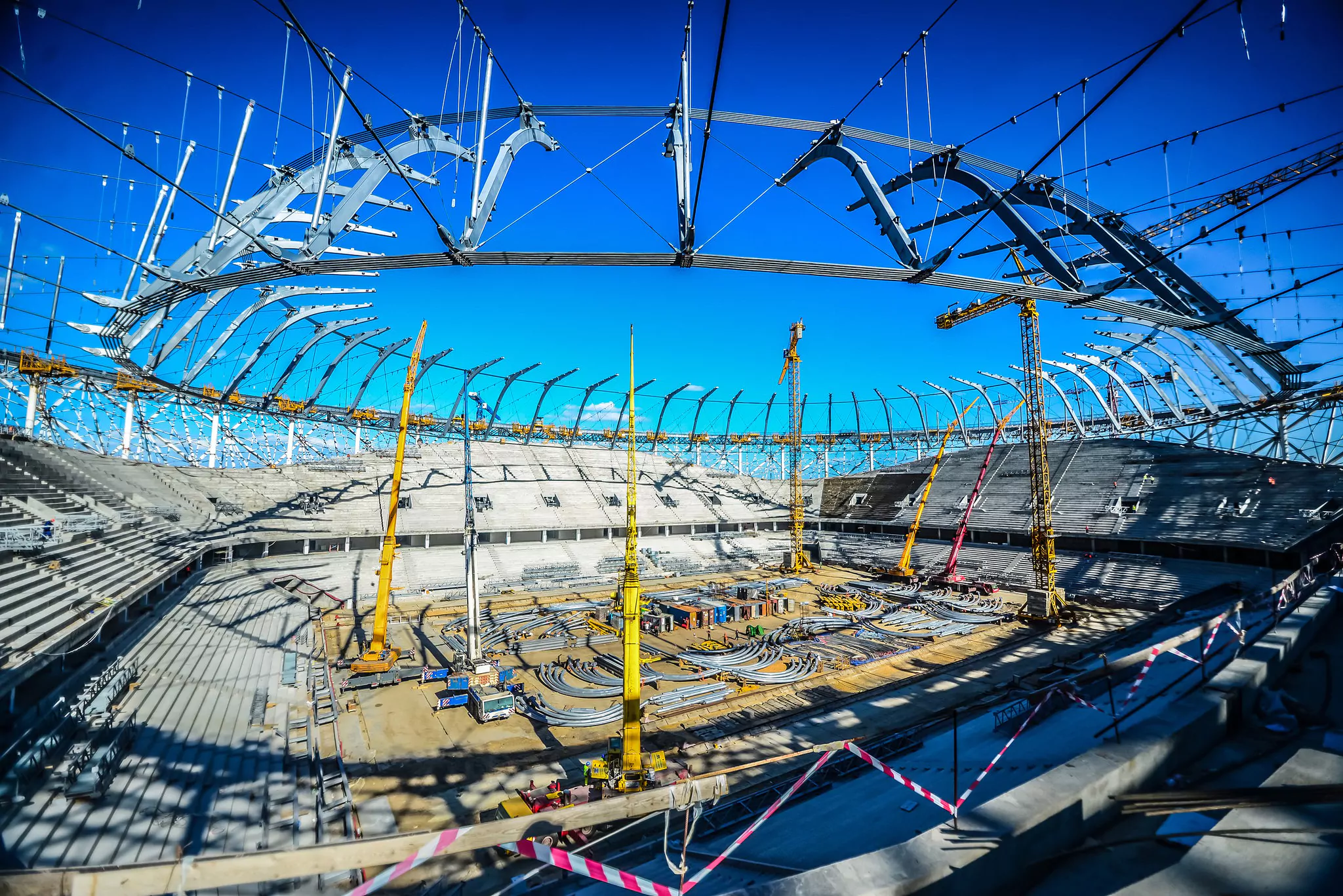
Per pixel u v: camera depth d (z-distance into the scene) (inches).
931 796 236.8
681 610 1889.8
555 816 194.9
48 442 1784.0
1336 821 182.5
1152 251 786.2
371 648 1363.2
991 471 3223.4
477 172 638.5
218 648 1284.4
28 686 797.9
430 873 671.1
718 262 629.0
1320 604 473.1
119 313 1010.1
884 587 2439.7
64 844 537.0
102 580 1114.7
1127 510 2438.5
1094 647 1512.1
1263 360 1617.9
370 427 2925.7
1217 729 290.5
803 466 4279.0
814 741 1013.8
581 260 625.0
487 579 2410.2
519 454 3395.7
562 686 1312.7
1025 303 2112.5
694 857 457.4
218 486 2417.6
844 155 692.7
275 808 713.0
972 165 835.4
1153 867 197.8
